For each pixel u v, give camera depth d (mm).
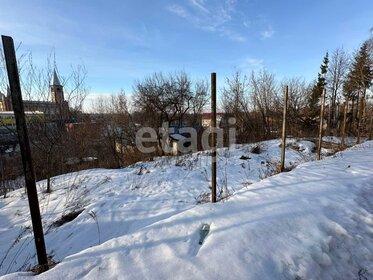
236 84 21547
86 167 12117
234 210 3383
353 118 20688
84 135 12664
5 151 9859
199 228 2982
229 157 10945
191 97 20500
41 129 6988
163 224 3135
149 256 2477
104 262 2412
